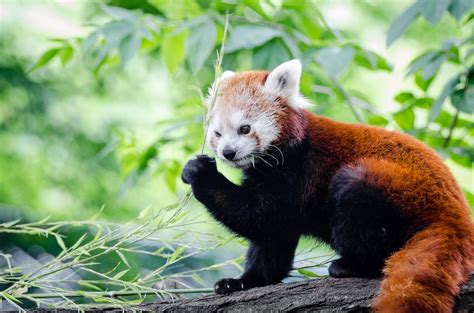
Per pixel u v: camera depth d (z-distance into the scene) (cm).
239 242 952
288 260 929
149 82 2114
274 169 905
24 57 2028
